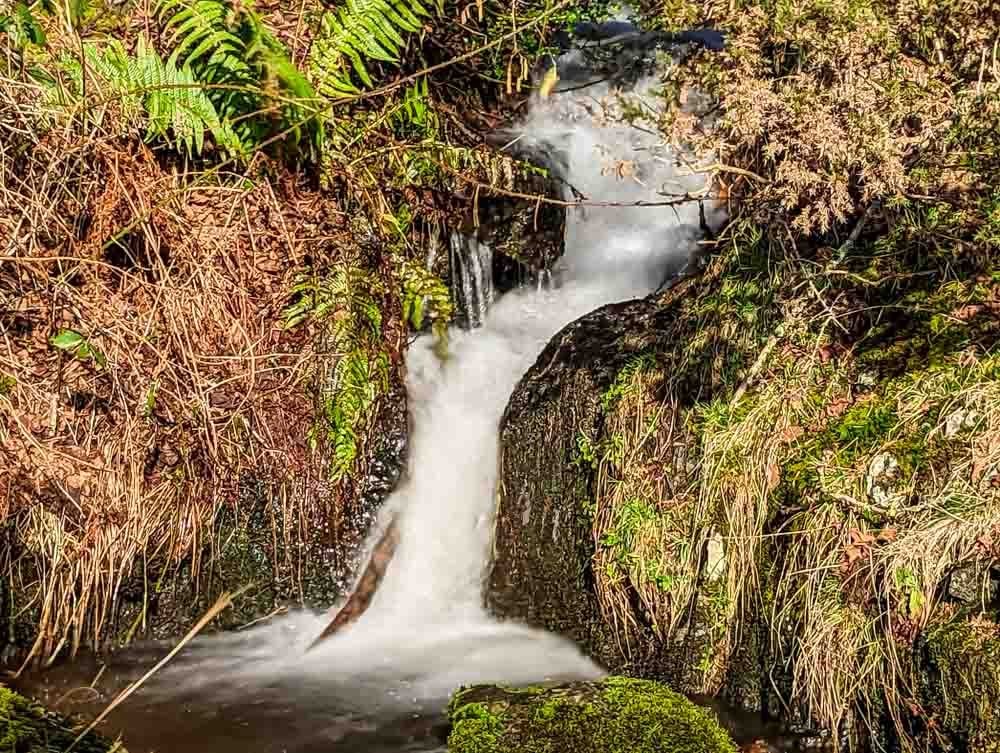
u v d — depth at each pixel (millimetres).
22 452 3971
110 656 4344
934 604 3162
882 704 3244
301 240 4594
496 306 5871
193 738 3715
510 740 3268
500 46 5918
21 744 2854
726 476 3881
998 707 2846
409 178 5047
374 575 4734
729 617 3803
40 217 3928
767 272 4355
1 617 4156
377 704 4000
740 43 3932
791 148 3863
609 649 4238
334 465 4512
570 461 4543
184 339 4176
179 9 4426
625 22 6941
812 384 3967
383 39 4492
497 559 4812
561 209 6016
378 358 4664
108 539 4121
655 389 4387
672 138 4168
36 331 4012
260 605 4602
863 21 3787
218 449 4324
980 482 3246
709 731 3279
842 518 3447
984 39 4047
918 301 4027
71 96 4023
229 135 4258
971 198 3992
